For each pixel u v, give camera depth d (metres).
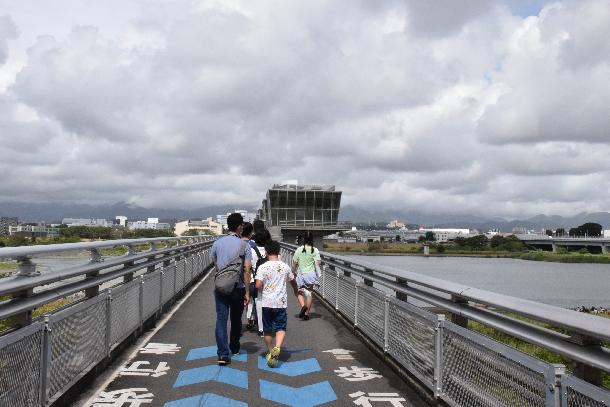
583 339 3.34
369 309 8.23
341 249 175.75
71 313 5.36
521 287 56.78
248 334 9.55
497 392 4.12
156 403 5.37
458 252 187.75
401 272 6.79
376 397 5.70
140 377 6.33
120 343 7.46
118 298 7.36
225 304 7.18
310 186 69.25
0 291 3.89
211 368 6.80
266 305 7.10
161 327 9.74
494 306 4.34
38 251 4.51
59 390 5.05
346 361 7.32
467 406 4.63
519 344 11.05
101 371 6.51
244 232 7.87
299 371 6.76
